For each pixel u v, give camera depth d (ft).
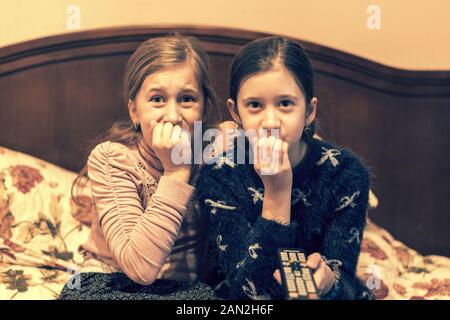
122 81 6.64
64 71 6.62
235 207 4.17
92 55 6.61
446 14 6.97
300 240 4.30
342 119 6.72
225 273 4.21
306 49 6.66
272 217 3.94
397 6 6.97
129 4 6.86
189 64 4.24
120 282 4.05
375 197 6.25
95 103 6.64
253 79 4.03
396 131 6.77
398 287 5.43
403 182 6.79
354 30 6.97
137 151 4.33
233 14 6.91
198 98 4.24
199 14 6.90
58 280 5.00
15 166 5.91
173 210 3.91
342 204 4.26
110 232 3.98
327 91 6.69
